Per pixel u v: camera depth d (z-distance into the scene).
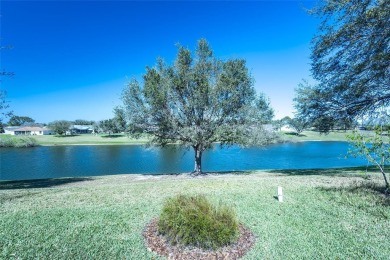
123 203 8.27
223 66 17.84
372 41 11.40
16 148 60.81
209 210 5.42
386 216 6.70
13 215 7.02
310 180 11.99
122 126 18.77
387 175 12.95
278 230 5.97
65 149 57.69
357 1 11.32
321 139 82.88
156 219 6.65
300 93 15.73
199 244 5.05
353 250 5.01
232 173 18.41
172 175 18.56
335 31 12.65
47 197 9.28
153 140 19.33
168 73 18.00
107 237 5.63
